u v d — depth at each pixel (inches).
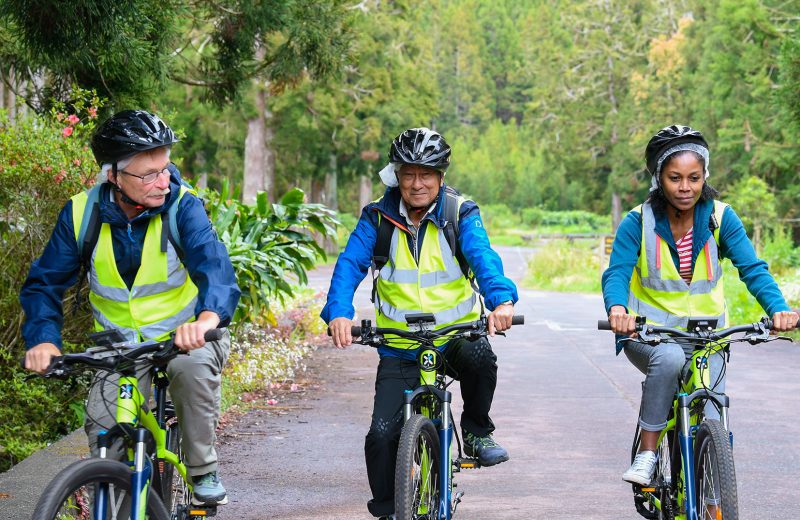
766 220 2677.2
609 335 1112.8
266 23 795.4
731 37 3068.4
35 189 535.8
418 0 3703.3
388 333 313.6
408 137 320.2
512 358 919.0
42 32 499.5
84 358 253.8
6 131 539.8
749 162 3262.8
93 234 278.8
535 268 2374.5
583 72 5920.3
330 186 3937.0
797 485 463.5
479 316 333.7
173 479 310.5
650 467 330.0
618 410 656.4
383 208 330.6
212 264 275.6
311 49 828.0
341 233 3991.1
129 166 269.0
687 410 315.6
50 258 280.4
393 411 324.2
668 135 327.3
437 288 330.0
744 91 3299.7
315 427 603.8
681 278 339.9
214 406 296.0
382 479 324.2
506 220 6958.7
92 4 477.1
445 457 315.0
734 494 289.4
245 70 853.8
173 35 697.0
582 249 2517.2
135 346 257.4
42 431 524.1
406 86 3663.9
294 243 805.2
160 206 277.4
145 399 289.9
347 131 3309.5
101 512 247.8
